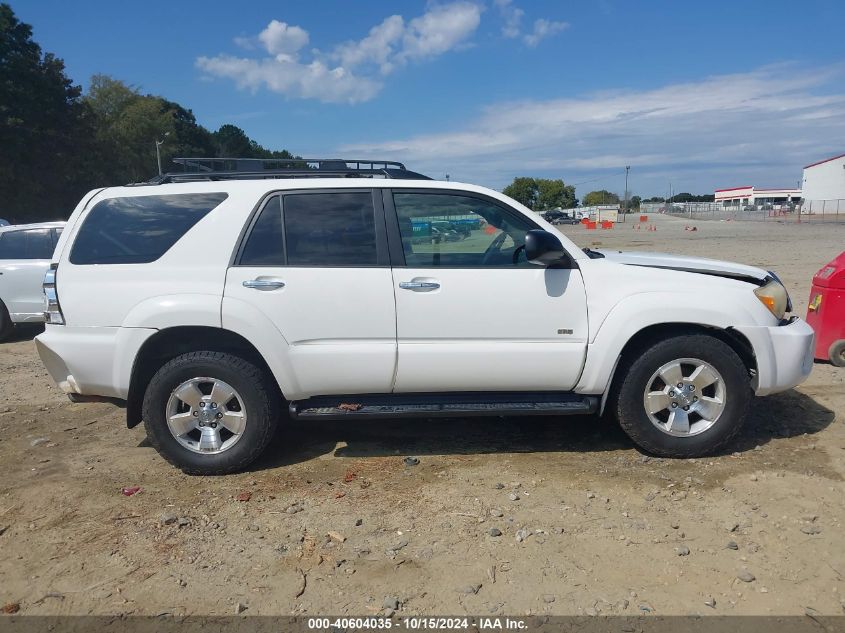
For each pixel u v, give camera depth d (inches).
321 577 122.5
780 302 171.6
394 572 123.5
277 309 160.6
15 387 262.2
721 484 156.0
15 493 160.1
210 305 159.0
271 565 126.8
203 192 167.2
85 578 123.8
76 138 1927.9
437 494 154.8
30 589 120.9
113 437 199.6
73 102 1968.5
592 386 166.7
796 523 137.2
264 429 166.1
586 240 1253.7
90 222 167.2
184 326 161.5
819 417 199.6
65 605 116.0
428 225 167.0
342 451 183.2
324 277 161.6
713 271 178.2
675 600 113.2
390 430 199.2
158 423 164.9
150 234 164.9
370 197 167.2
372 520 143.3
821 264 652.7
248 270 161.5
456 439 190.5
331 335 162.4
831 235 1289.4
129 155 2642.7
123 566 127.6
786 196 4571.9
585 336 164.7
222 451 165.9
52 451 188.1
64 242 166.7
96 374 163.9
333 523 142.4
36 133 1755.7
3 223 473.4
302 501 153.0
